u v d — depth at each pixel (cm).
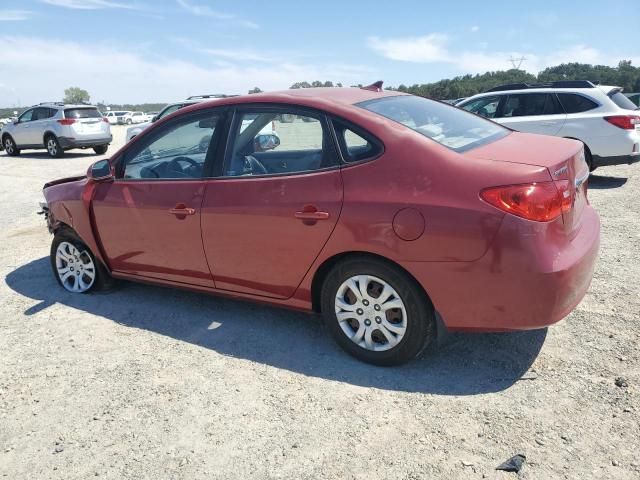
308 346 364
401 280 304
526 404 283
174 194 390
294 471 247
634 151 852
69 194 463
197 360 354
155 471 254
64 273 498
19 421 300
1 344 394
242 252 360
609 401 280
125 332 403
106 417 297
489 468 240
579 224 316
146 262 423
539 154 305
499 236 274
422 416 280
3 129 1920
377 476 240
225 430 279
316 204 321
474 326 294
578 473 233
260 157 357
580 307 392
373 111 334
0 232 750
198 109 390
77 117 1789
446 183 288
